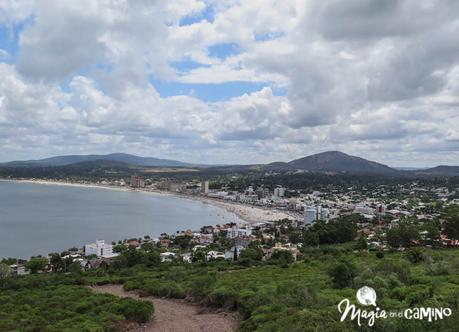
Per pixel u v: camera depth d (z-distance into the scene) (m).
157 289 68.00
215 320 48.28
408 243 124.44
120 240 193.38
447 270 62.00
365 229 186.62
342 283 55.38
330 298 46.53
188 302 60.94
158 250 154.50
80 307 52.41
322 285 57.44
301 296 46.97
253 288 57.25
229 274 87.25
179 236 186.38
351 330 30.66
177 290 65.38
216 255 138.50
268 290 53.03
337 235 154.88
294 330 32.47
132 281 81.44
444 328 30.27
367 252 118.12
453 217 126.38
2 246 176.25
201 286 64.62
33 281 87.62
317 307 42.47
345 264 58.44
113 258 134.25
